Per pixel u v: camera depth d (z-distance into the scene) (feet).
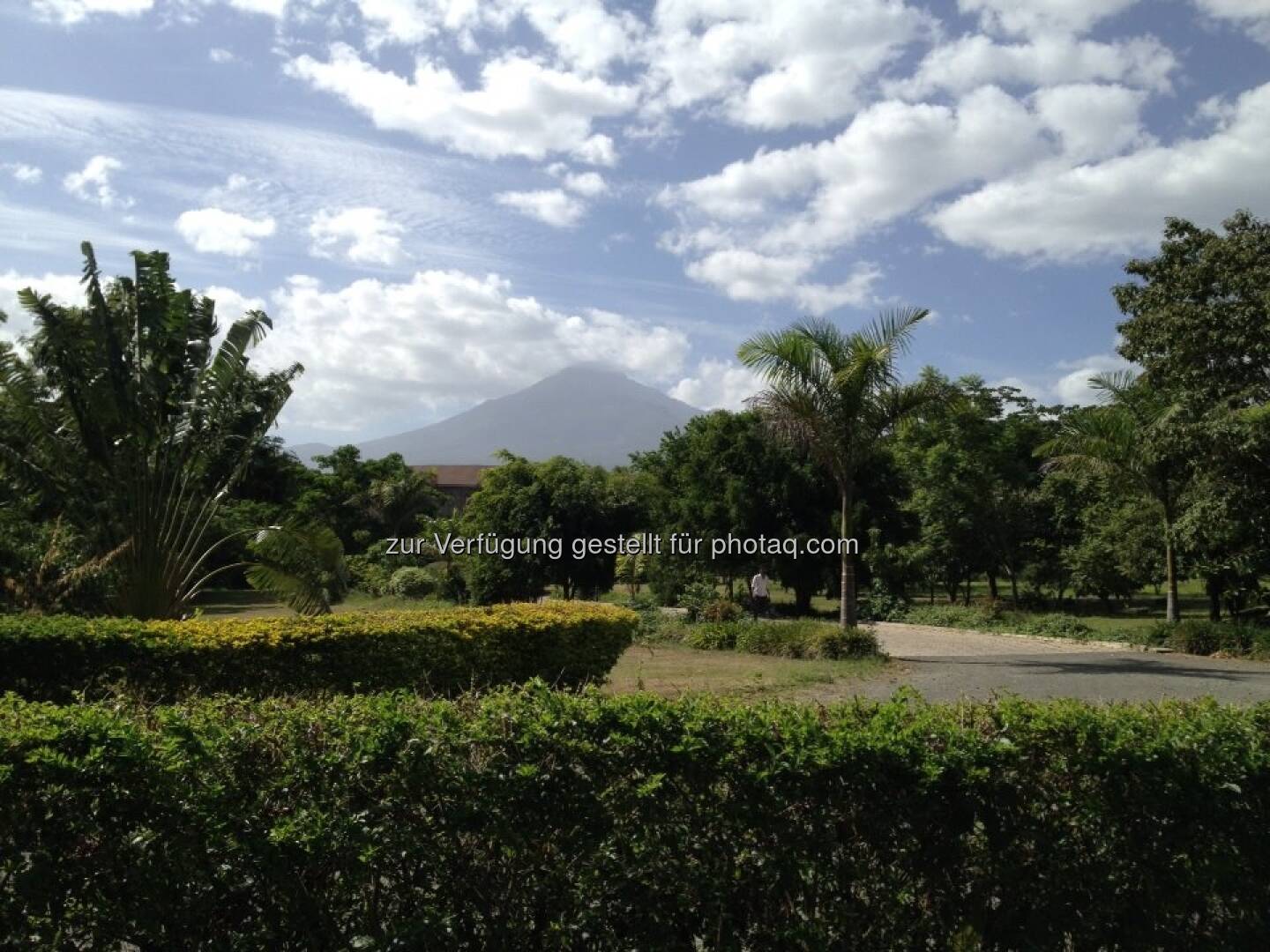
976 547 108.06
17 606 43.47
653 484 106.93
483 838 10.07
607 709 10.91
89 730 9.92
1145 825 11.73
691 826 10.48
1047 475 105.09
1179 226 73.15
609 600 106.52
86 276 45.42
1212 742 12.42
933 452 106.83
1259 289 63.98
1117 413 72.74
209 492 54.54
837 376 54.34
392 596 101.91
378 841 9.78
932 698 38.83
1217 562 73.31
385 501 154.51
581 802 10.25
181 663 27.48
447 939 9.83
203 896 9.61
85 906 9.53
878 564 96.02
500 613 37.63
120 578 45.39
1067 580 106.42
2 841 9.41
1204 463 64.23
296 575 44.75
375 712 11.09
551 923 10.09
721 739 10.72
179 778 9.76
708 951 10.44
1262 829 12.26
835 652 54.34
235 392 49.42
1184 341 67.36
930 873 10.89
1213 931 12.06
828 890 10.69
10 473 46.06
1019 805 11.32
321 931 9.70
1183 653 61.21
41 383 46.83
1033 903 11.24
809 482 96.58
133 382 46.24
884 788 10.88
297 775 10.05
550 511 96.27
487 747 10.43
